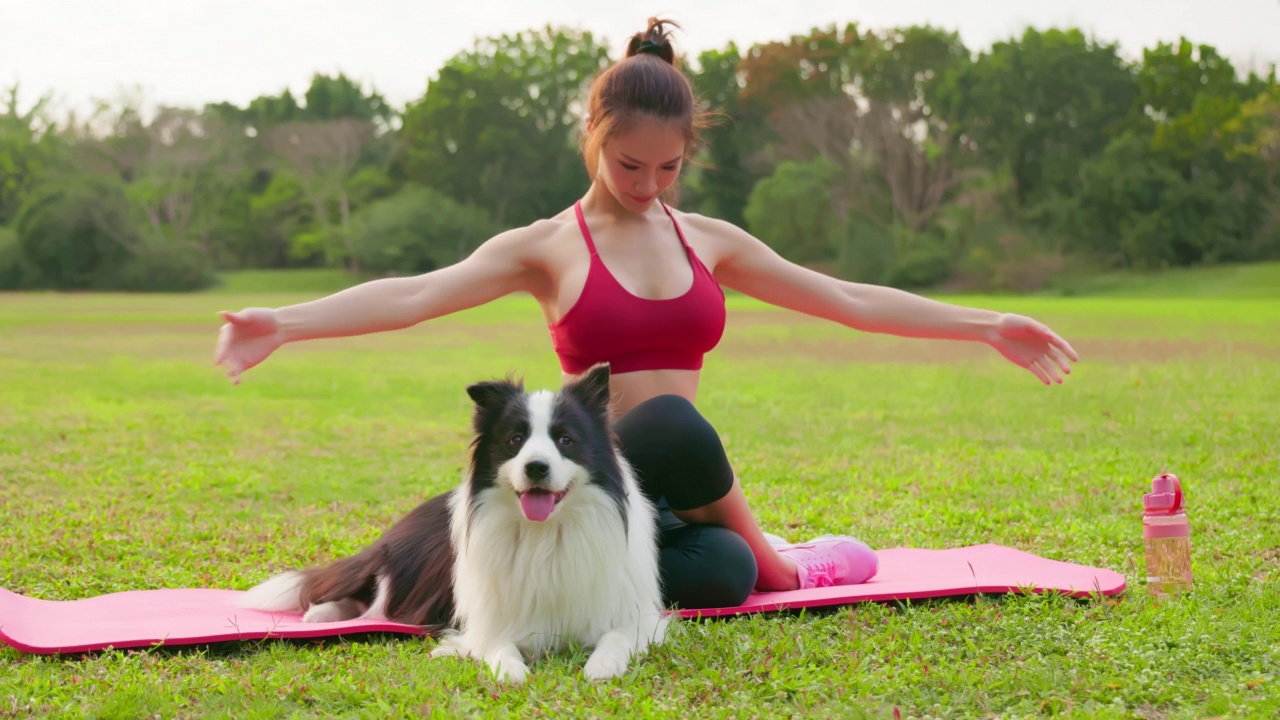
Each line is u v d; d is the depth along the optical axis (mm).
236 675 3686
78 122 78312
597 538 3910
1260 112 60000
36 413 13172
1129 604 4414
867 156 67625
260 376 18547
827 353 22156
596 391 4086
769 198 65312
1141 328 27125
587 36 75062
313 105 84688
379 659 3900
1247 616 4242
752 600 4457
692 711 3312
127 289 69938
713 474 4367
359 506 7977
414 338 28344
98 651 3895
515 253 4555
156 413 13500
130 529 6840
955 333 4852
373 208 74562
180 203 77812
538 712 3299
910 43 68250
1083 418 11766
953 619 4242
